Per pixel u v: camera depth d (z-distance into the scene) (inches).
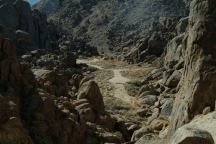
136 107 2338.8
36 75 1754.4
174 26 4256.9
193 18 1152.2
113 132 1560.0
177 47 3031.5
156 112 1856.5
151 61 4055.1
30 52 3457.2
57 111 1327.5
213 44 1089.4
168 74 2588.6
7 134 1003.3
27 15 4097.0
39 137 1143.0
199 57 1095.6
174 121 1112.2
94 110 1644.9
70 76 2915.8
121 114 2132.1
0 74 1256.8
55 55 3572.8
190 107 1056.2
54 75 1771.7
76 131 1302.9
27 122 1182.3
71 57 3656.5
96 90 1740.9
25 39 3572.8
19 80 1286.9
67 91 1815.9
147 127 1466.5
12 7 3971.5
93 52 5059.1
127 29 7544.3
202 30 1104.8
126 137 1598.2
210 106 1034.7
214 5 1111.0
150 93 2556.6
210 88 1052.5
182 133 432.8
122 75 3462.1
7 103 1080.8
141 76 3417.8
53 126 1224.2
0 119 1024.9
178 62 2667.3
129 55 4347.9
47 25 4950.8
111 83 3090.6
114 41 6697.8
